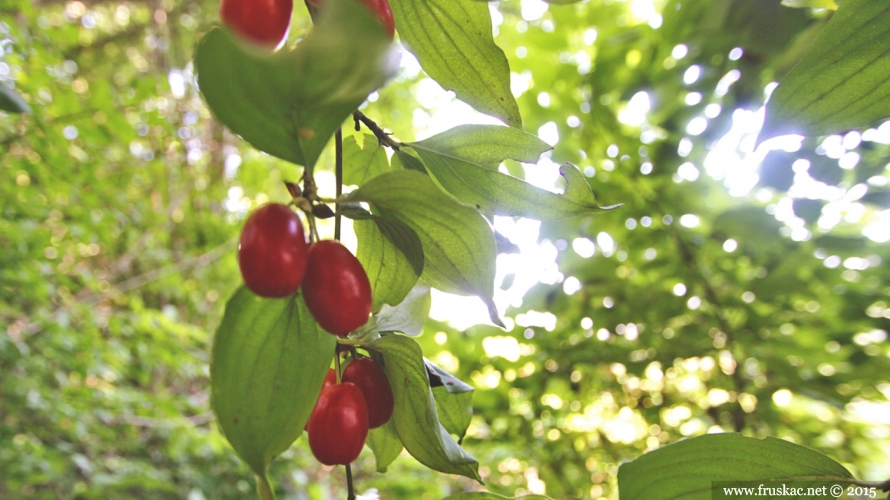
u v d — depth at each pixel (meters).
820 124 0.14
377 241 0.15
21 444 0.51
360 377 0.14
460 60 0.15
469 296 0.14
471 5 0.14
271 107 0.11
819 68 0.13
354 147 0.17
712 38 0.29
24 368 0.54
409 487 0.74
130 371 0.70
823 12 0.24
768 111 0.14
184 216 0.92
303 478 0.65
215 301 0.96
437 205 0.13
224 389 0.13
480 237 0.13
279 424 0.13
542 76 0.43
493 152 0.15
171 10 0.93
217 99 0.11
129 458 0.65
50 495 0.58
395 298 0.15
